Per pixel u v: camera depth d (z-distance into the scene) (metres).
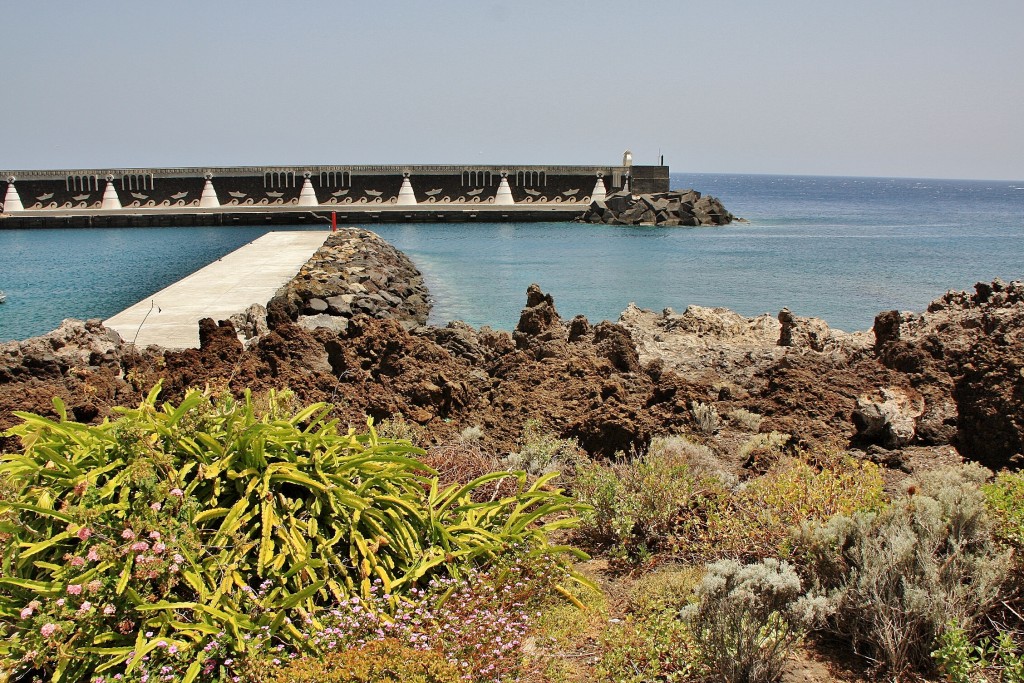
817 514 6.18
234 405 5.93
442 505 6.11
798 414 9.73
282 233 54.66
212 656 4.44
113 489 4.95
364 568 5.10
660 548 6.68
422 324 26.38
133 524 4.66
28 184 85.56
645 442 8.89
